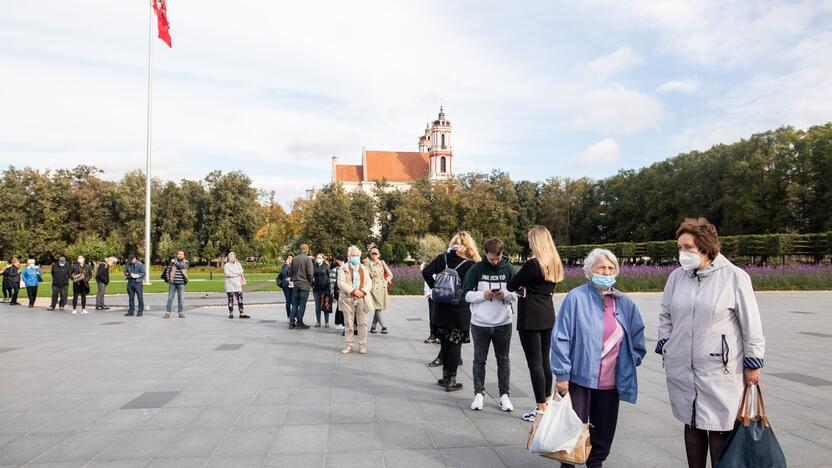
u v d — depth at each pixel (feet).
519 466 14.10
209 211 230.89
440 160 358.84
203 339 37.22
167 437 16.47
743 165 161.89
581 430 11.87
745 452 10.67
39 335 39.42
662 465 14.15
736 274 11.37
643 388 23.02
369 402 20.52
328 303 43.55
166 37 107.65
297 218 276.62
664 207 198.59
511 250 213.25
